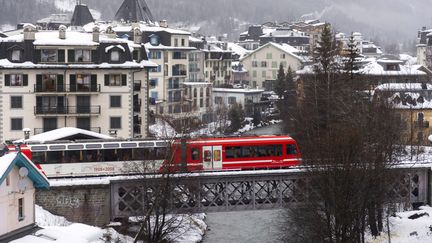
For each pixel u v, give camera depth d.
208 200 64.75
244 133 132.12
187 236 66.56
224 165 67.00
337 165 58.91
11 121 90.62
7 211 40.94
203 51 164.75
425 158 88.75
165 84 136.25
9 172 40.69
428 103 107.38
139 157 65.94
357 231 58.94
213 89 159.25
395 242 62.00
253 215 78.44
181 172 62.44
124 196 62.03
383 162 62.88
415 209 70.31
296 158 68.88
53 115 91.69
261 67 199.00
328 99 89.62
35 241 41.94
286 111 121.25
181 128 106.38
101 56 92.69
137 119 97.81
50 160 64.75
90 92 92.06
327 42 100.69
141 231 58.84
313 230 62.66
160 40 135.50
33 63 90.00
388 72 138.12
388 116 80.62
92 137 81.00
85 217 61.25
